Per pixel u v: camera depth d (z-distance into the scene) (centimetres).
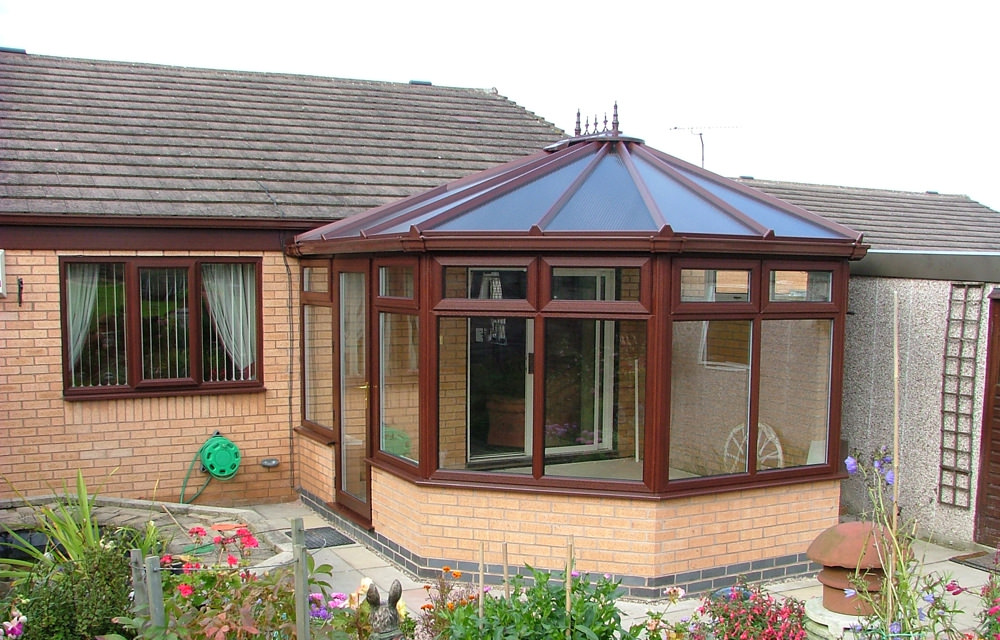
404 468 787
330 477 948
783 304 755
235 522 848
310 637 477
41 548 811
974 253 852
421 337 749
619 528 715
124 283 952
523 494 732
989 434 846
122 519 845
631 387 727
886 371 948
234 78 1415
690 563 727
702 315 712
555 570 729
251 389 1009
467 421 759
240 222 978
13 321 909
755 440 753
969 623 675
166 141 1113
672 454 721
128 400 959
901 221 1677
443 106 1495
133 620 471
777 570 768
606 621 488
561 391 738
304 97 1391
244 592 488
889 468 579
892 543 517
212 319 1002
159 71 1362
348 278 893
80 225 920
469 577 746
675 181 820
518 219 741
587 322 736
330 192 1081
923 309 906
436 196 967
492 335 750
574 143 915
